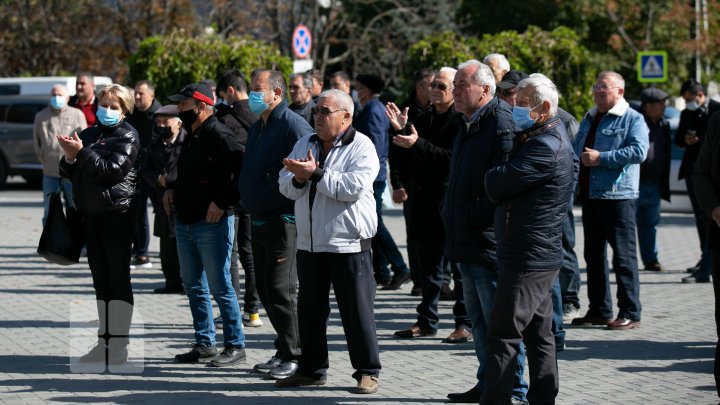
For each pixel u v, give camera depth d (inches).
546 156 541.6
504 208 553.3
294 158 639.8
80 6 2849.4
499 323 554.6
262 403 615.8
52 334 812.0
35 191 2068.2
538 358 569.9
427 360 729.0
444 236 787.4
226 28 2566.4
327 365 657.0
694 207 1067.9
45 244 710.5
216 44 1812.3
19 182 2289.6
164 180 935.7
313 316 644.7
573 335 811.4
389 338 800.9
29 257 1221.7
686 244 1364.4
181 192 697.6
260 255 681.0
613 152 815.7
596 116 840.9
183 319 872.3
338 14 2719.0
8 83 2064.5
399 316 887.1
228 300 709.3
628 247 831.1
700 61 2650.1
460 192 599.2
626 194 823.7
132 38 2743.6
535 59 1772.9
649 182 1120.2
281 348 677.9
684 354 744.3
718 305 603.8
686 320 868.0
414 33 2628.0
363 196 624.7
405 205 899.4
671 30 2657.5
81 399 625.0
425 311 802.8
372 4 2741.1
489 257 591.2
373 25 2812.5
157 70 1796.3
